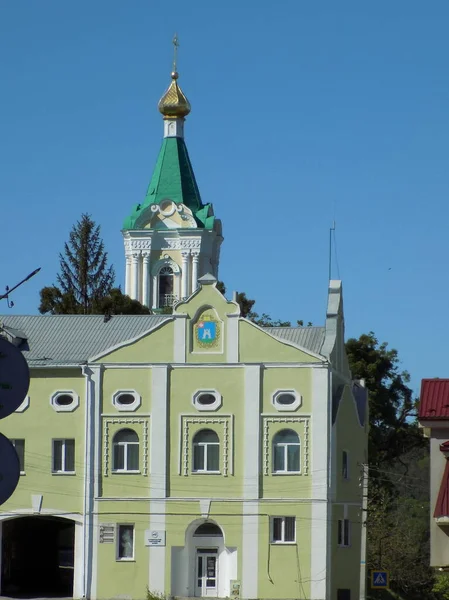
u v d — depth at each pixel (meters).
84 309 127.31
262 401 70.88
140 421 71.56
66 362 72.50
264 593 69.38
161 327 72.19
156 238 148.12
